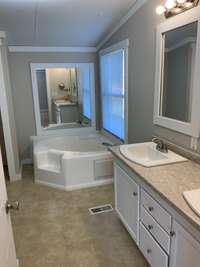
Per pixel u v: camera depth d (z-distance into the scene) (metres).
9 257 1.31
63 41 3.82
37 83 4.14
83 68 4.35
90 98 4.50
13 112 3.56
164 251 1.51
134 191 1.90
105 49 3.74
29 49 3.95
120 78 3.41
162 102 2.32
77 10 2.70
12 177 3.56
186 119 1.97
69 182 3.21
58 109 4.37
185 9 1.82
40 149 3.60
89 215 2.61
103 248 2.09
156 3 2.24
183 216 1.19
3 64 3.20
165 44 2.16
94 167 3.27
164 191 1.40
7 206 1.31
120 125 3.60
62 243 2.17
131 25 2.82
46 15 2.79
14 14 2.69
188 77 1.89
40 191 3.21
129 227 2.11
